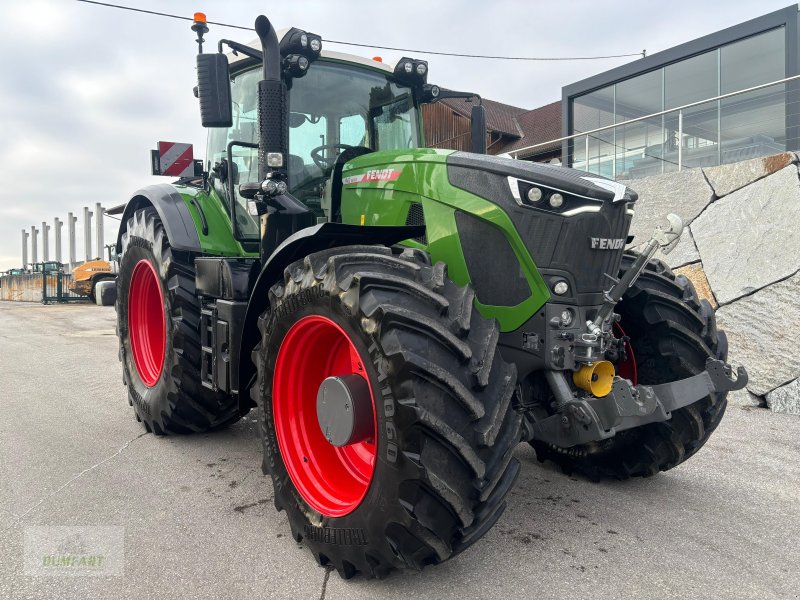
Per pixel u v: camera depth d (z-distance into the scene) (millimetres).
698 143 8805
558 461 3391
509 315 2484
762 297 4777
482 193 2523
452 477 1973
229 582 2217
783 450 3725
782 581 2211
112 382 5793
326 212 3283
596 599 2096
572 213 2379
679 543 2512
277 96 2957
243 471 3369
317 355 2654
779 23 10750
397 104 3779
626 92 13016
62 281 21719
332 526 2262
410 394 1950
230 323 3082
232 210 3666
